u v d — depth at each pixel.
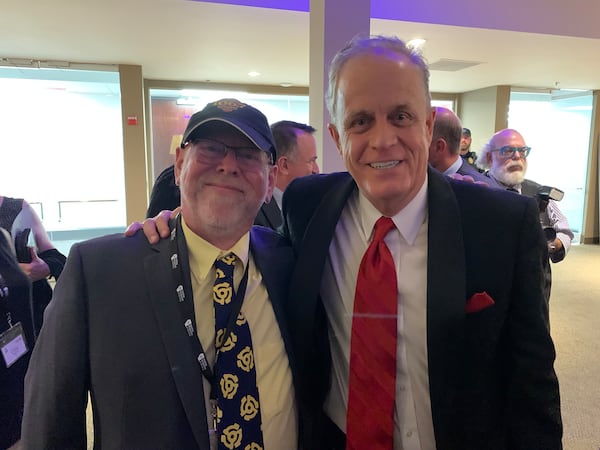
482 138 7.41
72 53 4.74
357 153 0.91
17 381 1.38
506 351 0.92
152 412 0.82
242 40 4.18
